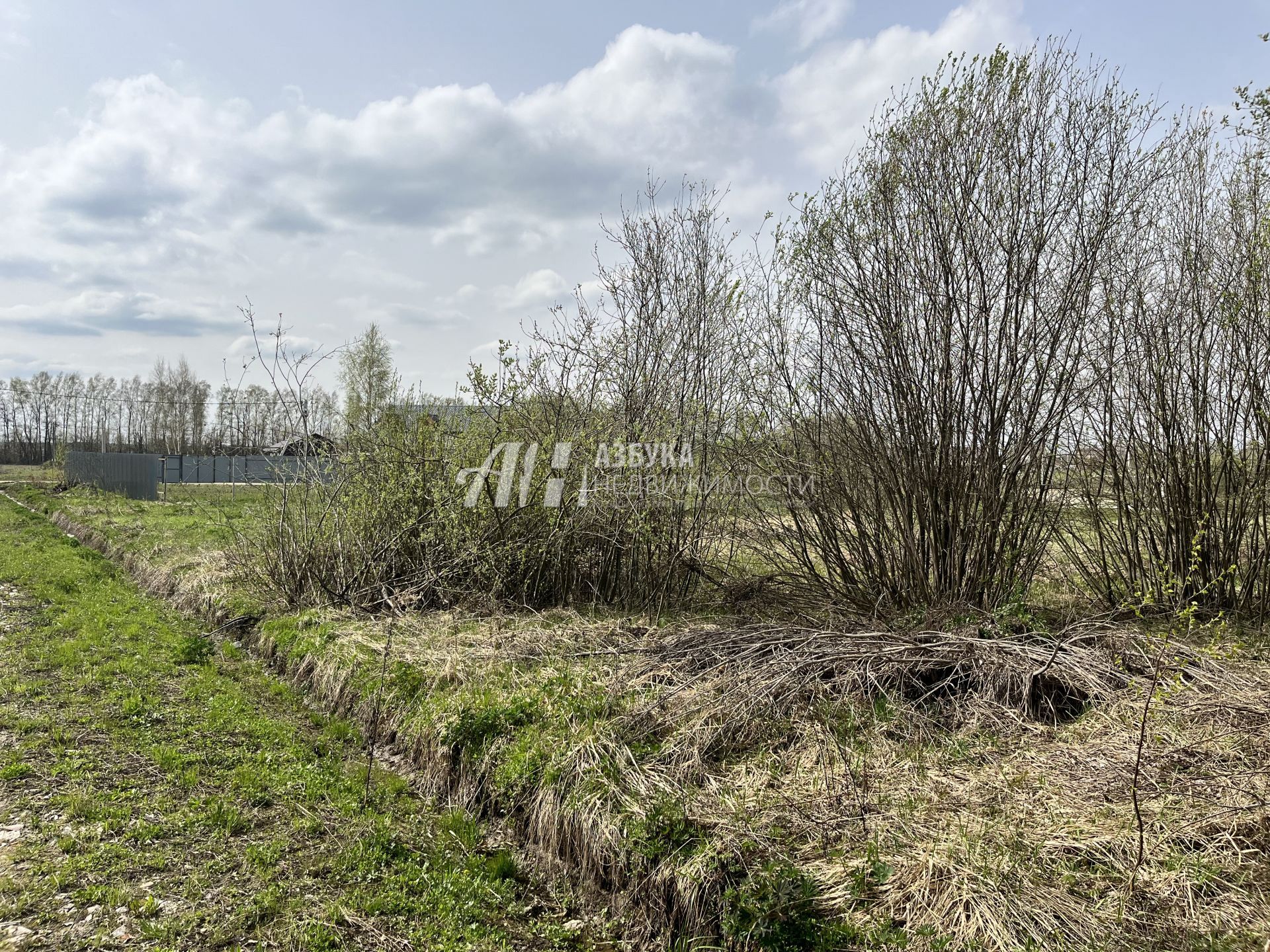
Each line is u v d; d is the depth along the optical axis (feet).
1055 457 23.38
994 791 13.08
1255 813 11.57
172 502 77.30
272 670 25.38
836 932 10.19
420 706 19.56
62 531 62.03
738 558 28.86
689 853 12.29
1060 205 22.34
